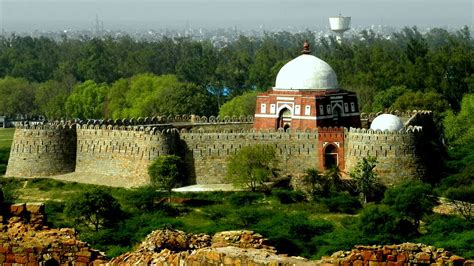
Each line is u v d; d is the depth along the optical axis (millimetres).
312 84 172375
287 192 145375
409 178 153875
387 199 133250
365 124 185125
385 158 154250
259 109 175125
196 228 107812
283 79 175125
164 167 153125
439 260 46250
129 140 164000
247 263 41438
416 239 110500
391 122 157500
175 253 44844
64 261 47906
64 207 125000
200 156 162125
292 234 107625
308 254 95438
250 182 151875
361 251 46875
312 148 160500
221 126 184500
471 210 129375
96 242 98500
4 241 48375
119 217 121188
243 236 49688
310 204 140000
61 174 168875
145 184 156750
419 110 199250
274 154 158875
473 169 150375
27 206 52188
